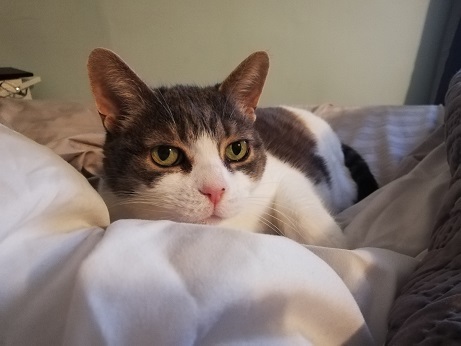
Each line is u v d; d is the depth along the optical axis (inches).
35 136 11.7
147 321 4.4
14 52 20.3
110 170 8.6
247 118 9.4
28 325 4.7
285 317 4.8
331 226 9.1
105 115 8.7
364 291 6.0
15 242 4.9
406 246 7.8
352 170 13.4
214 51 21.0
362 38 20.9
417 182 9.4
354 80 21.9
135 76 8.4
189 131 8.2
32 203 5.2
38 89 21.1
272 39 20.9
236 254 4.8
